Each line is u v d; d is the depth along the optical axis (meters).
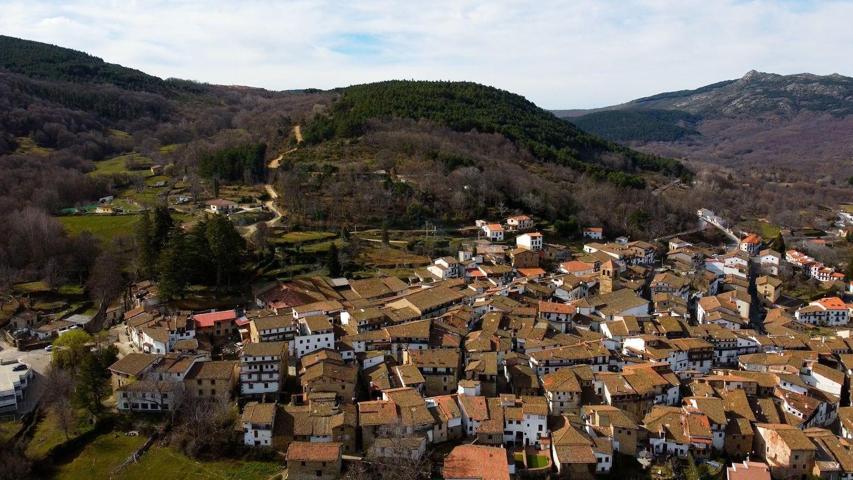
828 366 172.88
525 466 130.38
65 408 134.75
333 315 186.50
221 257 197.00
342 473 123.94
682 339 178.75
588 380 156.88
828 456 133.25
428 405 142.50
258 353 146.12
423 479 123.12
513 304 197.75
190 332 166.12
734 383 159.00
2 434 129.12
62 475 124.31
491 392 155.50
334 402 142.00
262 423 131.00
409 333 169.25
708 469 132.75
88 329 180.75
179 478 124.25
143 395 140.12
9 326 179.25
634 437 135.75
